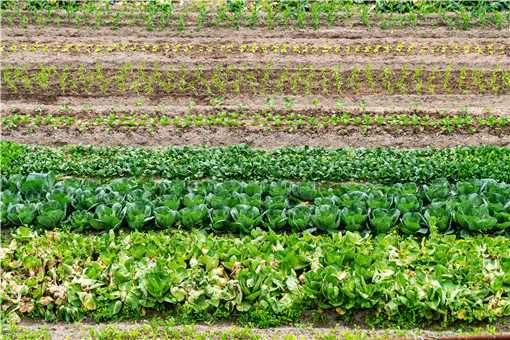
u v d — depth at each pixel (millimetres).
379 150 15422
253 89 18375
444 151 15406
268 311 10617
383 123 16812
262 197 13875
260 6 22375
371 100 17891
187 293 10789
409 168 14617
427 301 10484
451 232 12562
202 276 10969
